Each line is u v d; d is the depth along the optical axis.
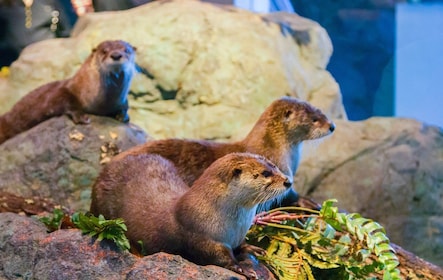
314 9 15.46
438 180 10.32
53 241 5.20
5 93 10.66
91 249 5.10
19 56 11.30
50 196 7.94
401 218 10.02
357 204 10.01
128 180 5.93
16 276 5.23
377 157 10.26
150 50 10.65
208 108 10.52
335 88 11.39
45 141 8.12
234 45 10.76
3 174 7.97
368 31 15.43
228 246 5.16
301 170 10.11
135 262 5.04
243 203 5.17
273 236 5.85
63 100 8.41
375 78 15.58
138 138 8.44
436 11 15.03
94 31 10.94
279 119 6.65
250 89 10.55
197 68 10.65
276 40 11.02
